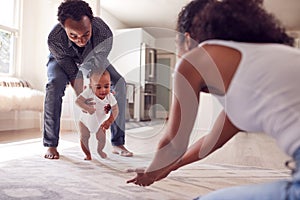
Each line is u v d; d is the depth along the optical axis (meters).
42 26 4.17
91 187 1.22
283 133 0.55
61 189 1.18
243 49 0.63
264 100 0.58
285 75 0.57
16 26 3.96
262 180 1.40
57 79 1.87
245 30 0.66
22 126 3.95
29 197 1.08
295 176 0.53
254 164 1.78
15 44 3.95
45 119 1.88
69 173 1.45
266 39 0.67
